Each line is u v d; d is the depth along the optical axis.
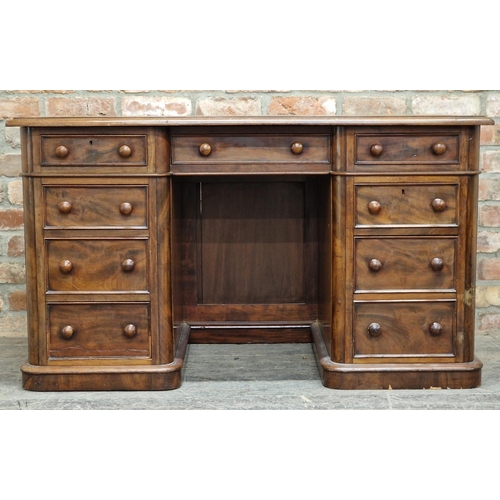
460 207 2.43
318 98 3.07
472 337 2.49
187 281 3.02
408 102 3.08
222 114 3.07
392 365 2.47
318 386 2.51
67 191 2.43
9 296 3.15
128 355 2.48
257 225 2.99
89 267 2.46
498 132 3.08
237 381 2.56
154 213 2.44
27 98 3.05
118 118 2.37
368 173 2.42
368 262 2.46
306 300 3.02
